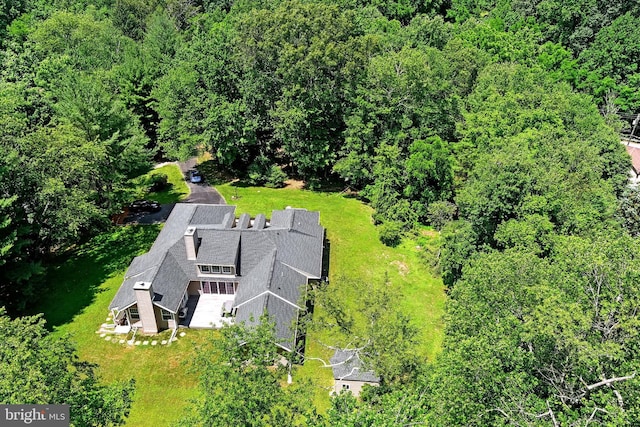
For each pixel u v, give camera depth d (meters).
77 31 76.06
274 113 56.97
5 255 37.62
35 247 43.97
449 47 63.97
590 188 41.25
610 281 22.42
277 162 68.19
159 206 56.03
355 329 32.97
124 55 69.69
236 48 58.03
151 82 64.50
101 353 35.91
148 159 65.06
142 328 38.09
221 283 41.38
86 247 48.81
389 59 54.94
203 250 40.84
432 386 23.06
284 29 54.38
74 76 50.34
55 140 42.19
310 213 48.50
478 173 40.53
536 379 20.84
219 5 106.62
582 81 74.94
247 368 24.52
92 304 40.91
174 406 31.94
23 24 86.25
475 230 39.22
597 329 21.80
